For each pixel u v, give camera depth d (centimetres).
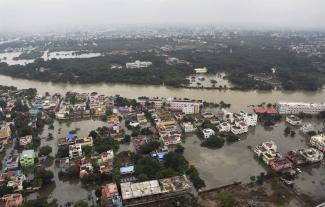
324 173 18700
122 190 15925
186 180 16900
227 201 15462
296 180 17900
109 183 17438
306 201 15900
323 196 16338
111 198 15588
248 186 17225
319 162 19938
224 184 17375
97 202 15912
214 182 17575
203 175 18300
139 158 19550
